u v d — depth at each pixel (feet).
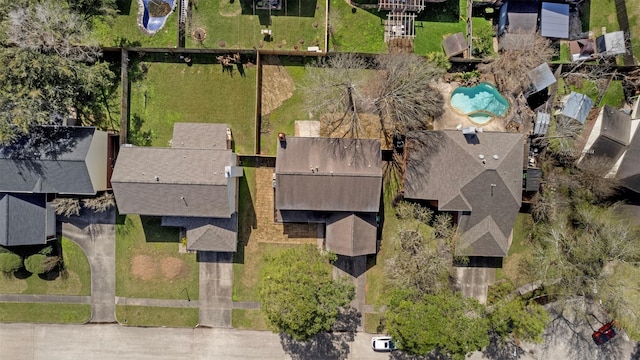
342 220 96.12
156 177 89.04
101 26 98.07
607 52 95.86
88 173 90.22
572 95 95.55
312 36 98.63
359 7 98.37
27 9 84.89
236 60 98.12
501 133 91.81
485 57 97.81
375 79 99.14
